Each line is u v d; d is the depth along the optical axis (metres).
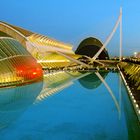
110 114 18.67
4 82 30.45
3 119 16.92
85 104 22.52
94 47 155.25
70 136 13.39
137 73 33.78
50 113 18.78
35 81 37.81
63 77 47.59
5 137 13.13
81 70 67.38
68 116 17.94
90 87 34.25
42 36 82.44
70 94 28.08
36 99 24.47
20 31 69.38
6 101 23.22
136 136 13.59
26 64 36.53
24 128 14.80
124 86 33.88
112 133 14.02
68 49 133.38
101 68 74.25
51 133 13.89
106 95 27.62
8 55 34.41
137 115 16.55
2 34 39.16
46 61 79.38
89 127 15.19
